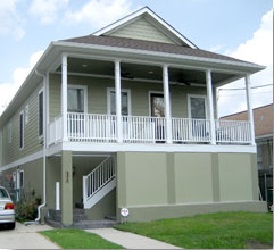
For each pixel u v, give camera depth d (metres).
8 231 14.50
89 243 11.17
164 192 17.09
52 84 18.53
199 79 21.05
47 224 16.75
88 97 19.08
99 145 16.33
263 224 13.98
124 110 19.78
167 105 17.70
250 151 19.03
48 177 17.97
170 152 17.42
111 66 18.16
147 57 17.20
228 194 18.31
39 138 19.67
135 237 12.65
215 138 18.41
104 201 17.33
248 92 19.50
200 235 12.20
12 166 27.64
